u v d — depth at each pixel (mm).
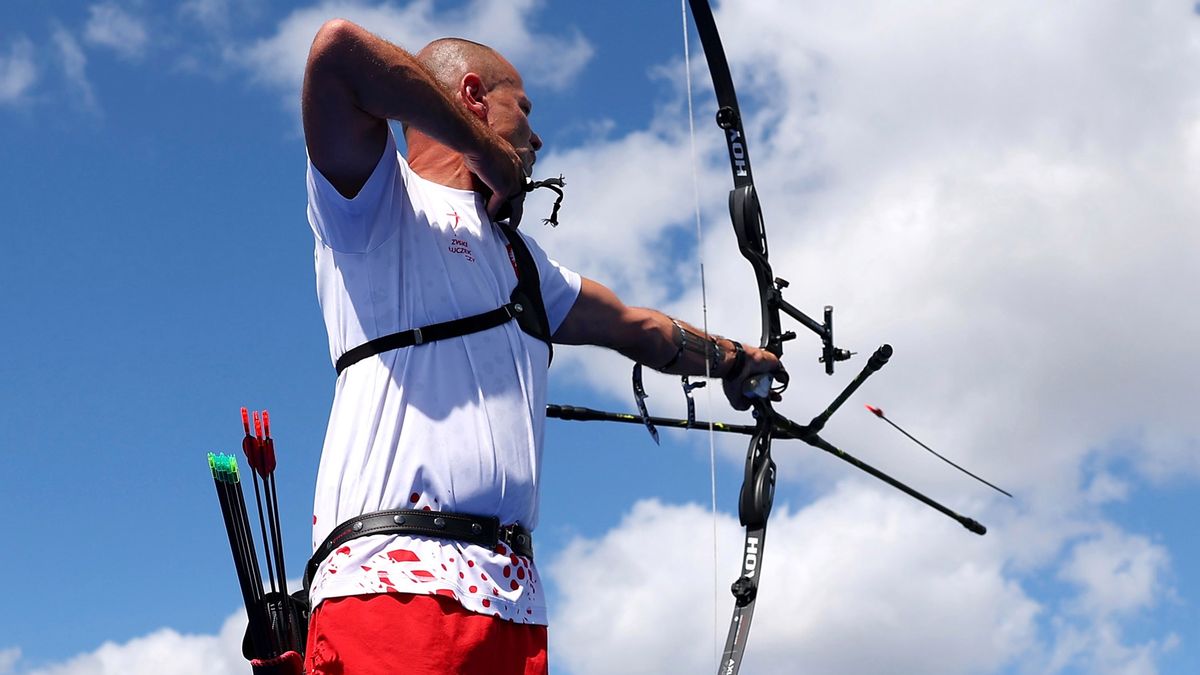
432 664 2705
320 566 2848
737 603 3799
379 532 2801
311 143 2809
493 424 2922
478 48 3361
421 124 2807
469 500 2852
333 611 2775
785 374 4254
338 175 2842
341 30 2650
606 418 4293
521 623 2891
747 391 4133
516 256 3203
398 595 2740
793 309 4336
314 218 2988
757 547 3902
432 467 2834
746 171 4383
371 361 2920
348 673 2711
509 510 2930
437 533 2809
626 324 3715
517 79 3393
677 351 3873
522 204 3209
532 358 3100
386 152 2865
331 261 3004
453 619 2750
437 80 2840
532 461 2994
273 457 3266
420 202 3025
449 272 2980
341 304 2977
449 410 2881
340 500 2861
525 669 2895
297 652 3156
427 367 2902
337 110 2732
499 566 2867
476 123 2951
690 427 4238
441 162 3236
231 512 3227
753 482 4023
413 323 2922
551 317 3496
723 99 4383
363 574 2762
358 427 2881
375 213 2898
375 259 2930
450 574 2779
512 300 3107
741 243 4305
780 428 4285
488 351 2977
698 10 4266
